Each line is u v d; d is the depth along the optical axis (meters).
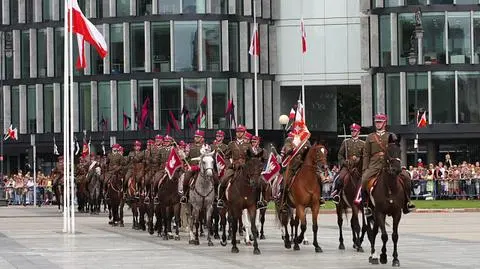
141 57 87.06
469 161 84.31
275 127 91.44
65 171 39.47
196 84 86.31
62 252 29.72
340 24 91.31
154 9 86.50
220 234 37.16
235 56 87.62
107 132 87.44
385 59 82.56
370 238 25.45
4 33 92.62
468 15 81.06
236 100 87.19
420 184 66.00
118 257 27.75
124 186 42.91
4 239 35.84
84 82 88.81
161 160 36.91
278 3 91.75
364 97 84.56
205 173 31.42
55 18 90.75
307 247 30.53
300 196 28.36
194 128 85.31
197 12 86.44
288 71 91.69
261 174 28.83
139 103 87.12
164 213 35.22
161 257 27.62
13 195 77.50
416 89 81.56
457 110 80.75
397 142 24.67
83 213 59.97
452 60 81.06
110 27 88.00
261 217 34.66
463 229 38.44
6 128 92.12
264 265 24.78
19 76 91.94
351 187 28.44
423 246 30.36
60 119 90.31
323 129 97.44
